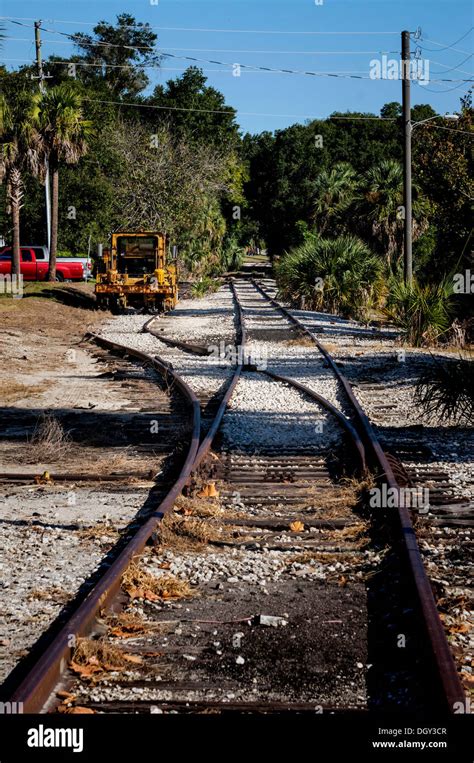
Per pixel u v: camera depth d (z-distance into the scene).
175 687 4.81
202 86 93.94
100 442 11.84
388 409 14.48
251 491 9.16
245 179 97.06
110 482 9.74
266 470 10.16
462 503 8.67
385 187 49.94
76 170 54.47
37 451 11.05
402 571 6.43
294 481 9.65
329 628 5.69
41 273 46.00
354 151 95.56
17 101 39.03
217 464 10.30
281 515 8.35
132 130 64.44
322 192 67.31
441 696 4.31
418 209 48.62
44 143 39.44
